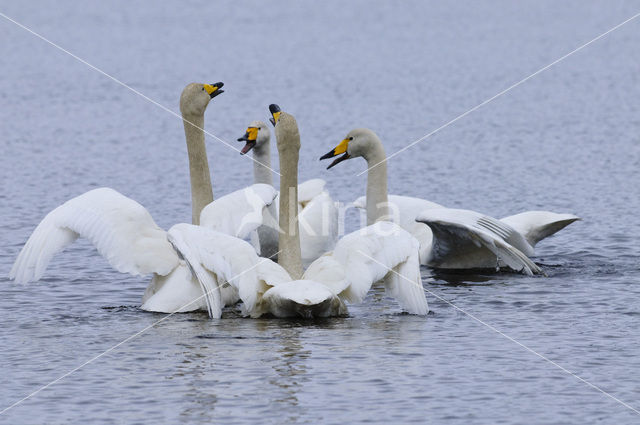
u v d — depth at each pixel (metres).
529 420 9.82
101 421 9.84
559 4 87.00
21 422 9.86
